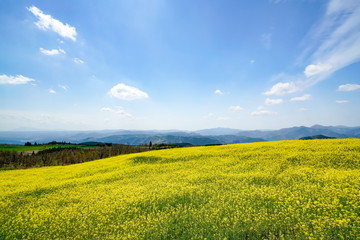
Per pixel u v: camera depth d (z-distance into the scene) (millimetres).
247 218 8820
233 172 18297
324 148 23422
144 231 8828
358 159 17609
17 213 12789
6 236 9758
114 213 11453
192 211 10242
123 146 80500
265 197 11148
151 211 11352
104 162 34031
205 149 35344
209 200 11594
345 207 8922
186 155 30156
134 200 12961
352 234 6926
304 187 12000
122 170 24656
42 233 9914
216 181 15562
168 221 9508
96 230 9594
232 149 31250
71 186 19266
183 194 13086
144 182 18047
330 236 7094
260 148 29031
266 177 15234
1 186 20641
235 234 7797
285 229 7938
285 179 14125
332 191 10641
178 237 8289
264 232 7941
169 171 21750
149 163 27797
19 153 66625
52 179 23672
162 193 13766
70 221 11070
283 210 9266
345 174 13781
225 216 9375
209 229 8492
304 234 7395
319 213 8727
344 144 24516
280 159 20922
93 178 21953
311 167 16984
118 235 8750
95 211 11977
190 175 18453
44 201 14977
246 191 12461
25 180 23547
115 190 16094
